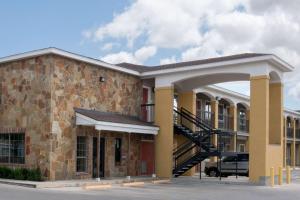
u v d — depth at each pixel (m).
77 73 22.73
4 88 23.00
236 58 24.08
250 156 23.30
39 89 21.56
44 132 21.11
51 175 20.78
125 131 23.48
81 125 22.50
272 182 22.23
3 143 22.95
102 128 21.73
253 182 23.03
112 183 21.22
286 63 24.64
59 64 21.67
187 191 19.16
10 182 19.42
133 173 26.09
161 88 26.86
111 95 25.11
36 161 21.27
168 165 26.17
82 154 22.83
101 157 23.95
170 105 26.42
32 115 21.69
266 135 22.95
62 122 21.59
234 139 39.56
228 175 28.66
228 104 40.12
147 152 27.42
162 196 16.83
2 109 22.98
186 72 26.02
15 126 22.34
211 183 23.50
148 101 28.77
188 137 26.97
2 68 23.16
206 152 26.22
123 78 26.17
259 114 23.20
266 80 23.14
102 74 24.48
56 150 21.16
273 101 25.94
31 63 22.03
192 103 29.09
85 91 23.19
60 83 21.66
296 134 53.47
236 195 17.97
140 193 17.75
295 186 23.00
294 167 50.84
